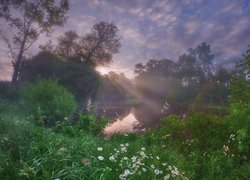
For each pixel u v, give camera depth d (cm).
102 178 477
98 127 1109
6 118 697
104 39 5056
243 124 908
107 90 4903
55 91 1523
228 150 921
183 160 779
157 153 780
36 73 3794
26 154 526
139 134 1155
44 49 4225
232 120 956
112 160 561
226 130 1058
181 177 592
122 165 546
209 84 3516
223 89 3369
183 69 6506
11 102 1659
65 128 995
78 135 946
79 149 591
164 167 640
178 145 999
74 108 1538
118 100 5181
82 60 4956
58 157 521
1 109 1216
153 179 543
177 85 5562
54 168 491
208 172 734
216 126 1081
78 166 507
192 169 734
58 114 1420
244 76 1030
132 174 525
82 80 3672
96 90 3825
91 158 560
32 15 3919
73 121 1495
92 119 1115
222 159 843
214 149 972
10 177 459
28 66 3884
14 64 3822
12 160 505
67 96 1549
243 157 877
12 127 628
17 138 569
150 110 3094
